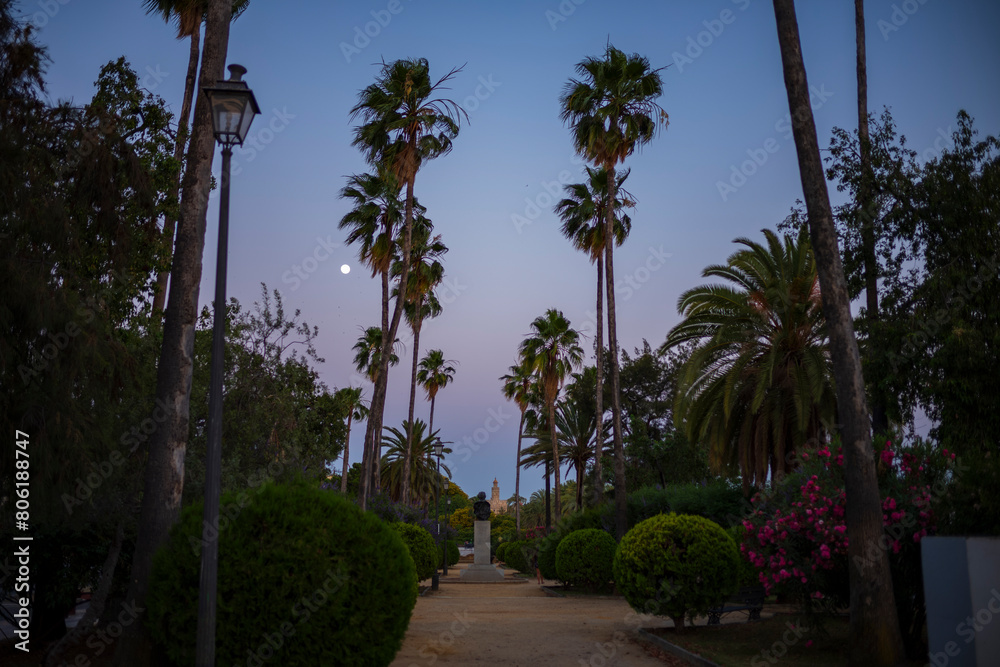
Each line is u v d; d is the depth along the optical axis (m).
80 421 9.20
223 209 7.11
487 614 16.31
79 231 9.83
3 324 8.31
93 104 11.20
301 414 18.17
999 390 12.44
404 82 26.09
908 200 15.34
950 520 9.09
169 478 8.59
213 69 9.70
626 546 12.89
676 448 36.41
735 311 23.17
